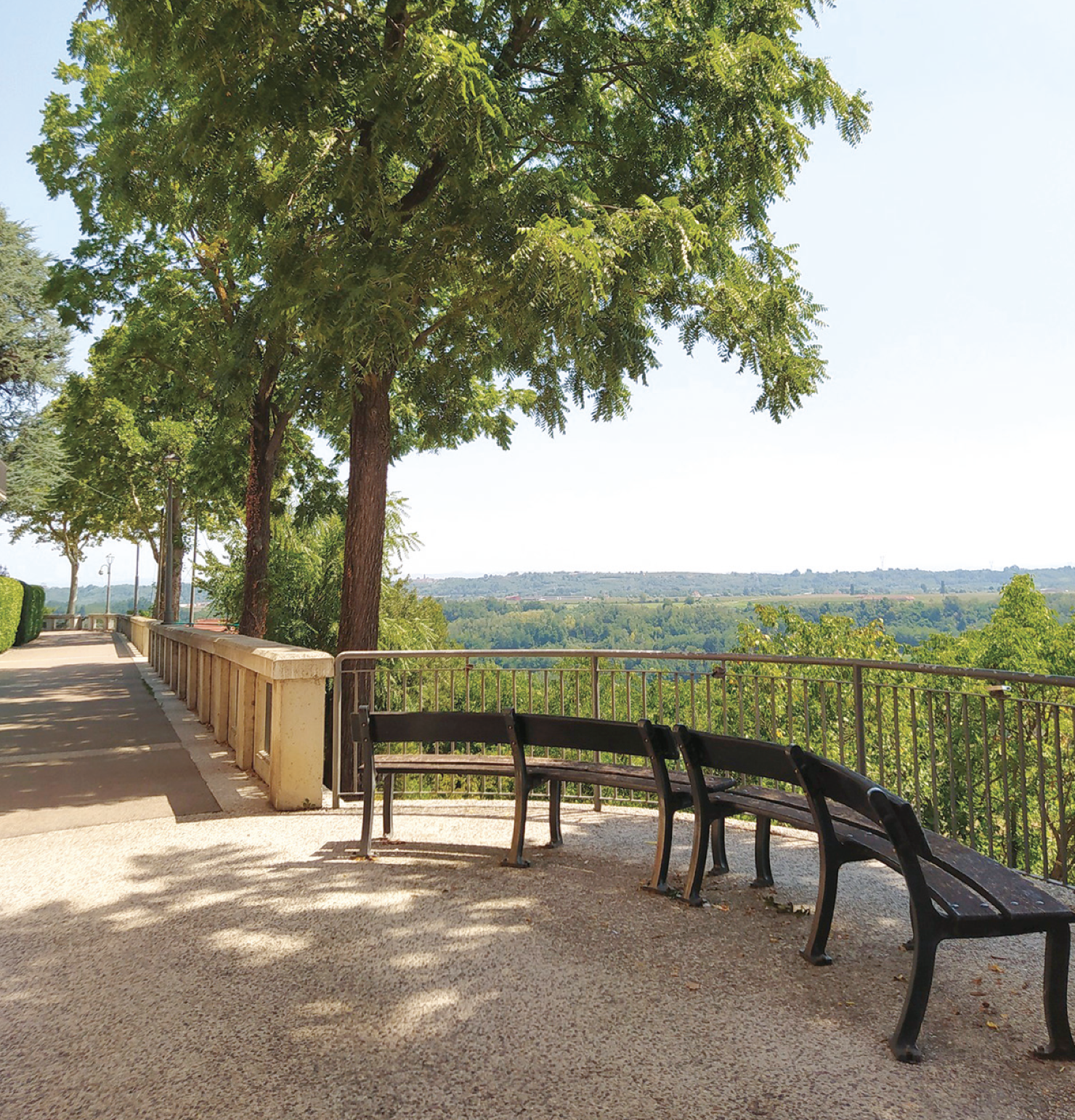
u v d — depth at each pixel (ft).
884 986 11.85
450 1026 10.65
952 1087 9.29
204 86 28.81
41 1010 11.27
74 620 236.63
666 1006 11.18
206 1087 9.34
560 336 29.89
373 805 19.25
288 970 12.41
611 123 37.50
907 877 10.14
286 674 23.02
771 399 37.27
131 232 56.03
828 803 14.93
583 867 17.52
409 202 34.35
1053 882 15.43
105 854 18.81
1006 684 16.17
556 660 24.34
